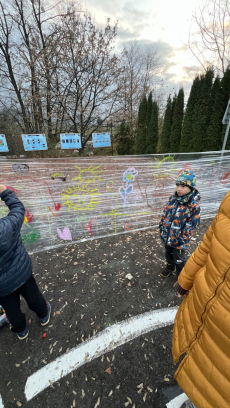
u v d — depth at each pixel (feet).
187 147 29.53
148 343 6.08
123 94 39.55
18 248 5.22
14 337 6.35
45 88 37.06
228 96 24.11
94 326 6.63
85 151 38.29
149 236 11.76
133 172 11.50
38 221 10.69
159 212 13.21
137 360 5.65
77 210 11.30
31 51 33.86
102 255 10.18
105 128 43.21
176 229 7.27
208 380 3.27
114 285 8.30
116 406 4.72
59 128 42.75
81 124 41.27
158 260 9.78
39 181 10.05
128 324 6.68
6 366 5.57
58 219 11.08
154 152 36.11
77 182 10.70
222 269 3.16
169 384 5.10
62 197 10.72
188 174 6.89
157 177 12.18
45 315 6.51
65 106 39.04
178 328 4.14
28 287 5.74
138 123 38.22
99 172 10.85
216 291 3.21
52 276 8.82
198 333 3.52
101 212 11.84
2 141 10.00
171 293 7.87
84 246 10.91
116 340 6.18
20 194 9.96
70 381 5.22
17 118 41.34
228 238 3.17
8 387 5.13
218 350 3.13
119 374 5.34
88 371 5.42
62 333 6.43
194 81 27.99
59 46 34.71
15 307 5.55
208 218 14.23
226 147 23.41
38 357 5.78
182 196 7.04
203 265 4.06
